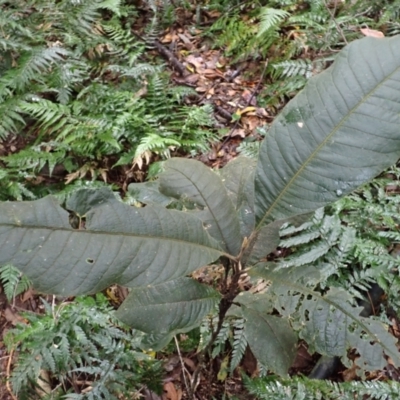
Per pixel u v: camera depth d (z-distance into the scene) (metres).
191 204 1.53
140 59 4.16
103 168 3.36
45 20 3.98
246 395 2.17
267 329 1.48
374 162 0.98
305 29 3.97
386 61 0.95
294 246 2.61
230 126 3.64
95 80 3.76
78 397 1.98
